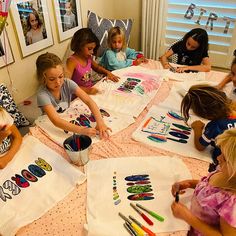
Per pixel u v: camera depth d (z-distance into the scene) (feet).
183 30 8.15
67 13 7.09
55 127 4.10
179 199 2.78
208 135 3.31
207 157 3.43
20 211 2.81
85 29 5.99
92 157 3.52
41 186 3.10
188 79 5.55
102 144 3.75
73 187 3.08
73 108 4.55
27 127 5.75
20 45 5.99
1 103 5.38
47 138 3.92
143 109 4.54
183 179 3.07
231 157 1.86
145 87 5.20
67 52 7.52
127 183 3.07
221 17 7.47
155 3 7.93
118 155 3.53
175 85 5.25
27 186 3.09
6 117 3.43
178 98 4.80
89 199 2.89
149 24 8.42
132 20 8.64
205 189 2.34
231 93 4.61
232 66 4.32
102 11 8.70
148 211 2.72
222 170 2.13
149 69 6.03
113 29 6.77
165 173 3.16
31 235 2.58
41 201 2.91
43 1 6.23
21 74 6.31
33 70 6.58
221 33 7.72
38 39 6.42
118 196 2.91
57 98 4.55
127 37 8.20
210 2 7.43
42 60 4.20
